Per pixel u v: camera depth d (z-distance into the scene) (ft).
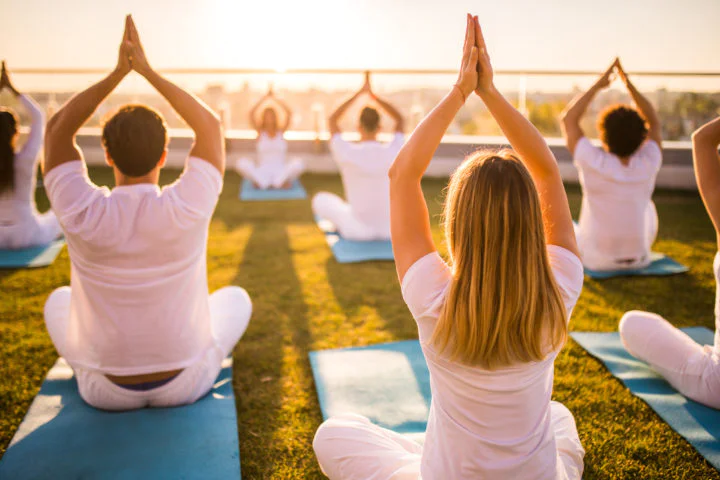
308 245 15.15
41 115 13.84
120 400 6.65
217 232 16.37
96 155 26.73
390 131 27.35
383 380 8.01
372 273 12.91
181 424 6.64
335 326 10.05
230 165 27.73
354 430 5.06
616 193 12.11
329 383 7.93
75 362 6.51
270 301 11.21
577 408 7.47
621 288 12.01
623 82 12.00
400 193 4.02
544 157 4.20
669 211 19.88
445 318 3.71
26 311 10.52
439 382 4.02
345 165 14.57
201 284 6.54
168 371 6.63
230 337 7.43
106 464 5.99
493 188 3.60
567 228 4.16
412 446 5.29
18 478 5.78
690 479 6.18
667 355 7.55
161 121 5.91
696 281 12.51
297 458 6.55
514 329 3.66
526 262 3.58
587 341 9.33
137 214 5.66
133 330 6.13
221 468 6.03
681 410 7.24
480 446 3.96
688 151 23.84
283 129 23.62
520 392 3.89
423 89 26.73
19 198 13.74
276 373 8.36
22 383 7.97
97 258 5.73
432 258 3.93
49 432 6.44
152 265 5.88
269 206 19.97
